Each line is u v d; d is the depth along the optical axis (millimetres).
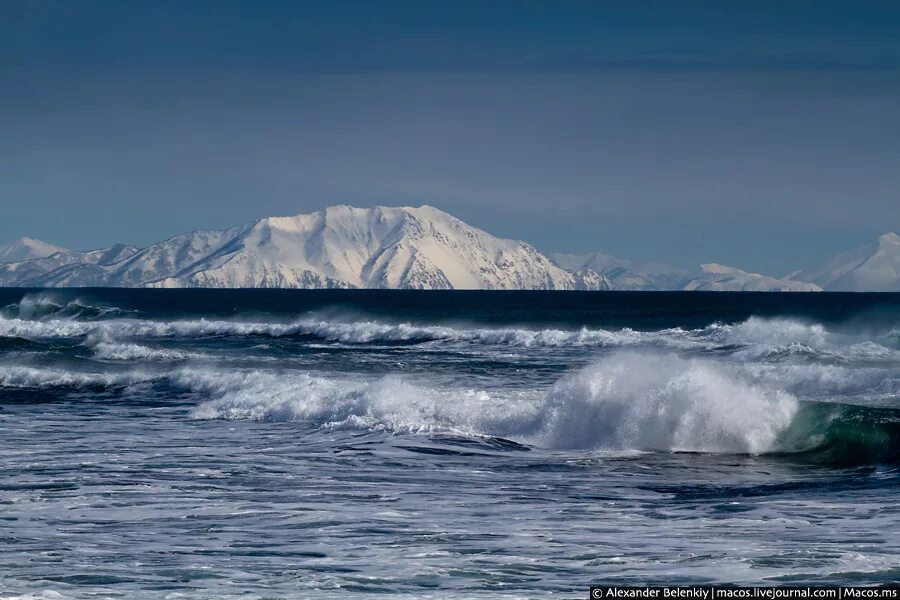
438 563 34562
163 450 61031
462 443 63469
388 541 38031
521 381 94500
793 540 37750
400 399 72750
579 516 42938
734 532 39438
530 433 65875
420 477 52750
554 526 40781
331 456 59125
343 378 97438
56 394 90125
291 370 107062
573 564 34375
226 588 31391
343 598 30297
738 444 61531
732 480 52219
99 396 89062
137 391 91000
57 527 40656
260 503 45562
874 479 52219
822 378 85125
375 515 43000
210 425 71938
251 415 75312
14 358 112125
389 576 32844
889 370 86812
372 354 127688
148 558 35375
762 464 57000
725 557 35062
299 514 43125
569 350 133250
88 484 49906
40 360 112250
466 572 33344
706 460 58250
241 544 37594
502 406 69375
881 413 60594
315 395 76188
